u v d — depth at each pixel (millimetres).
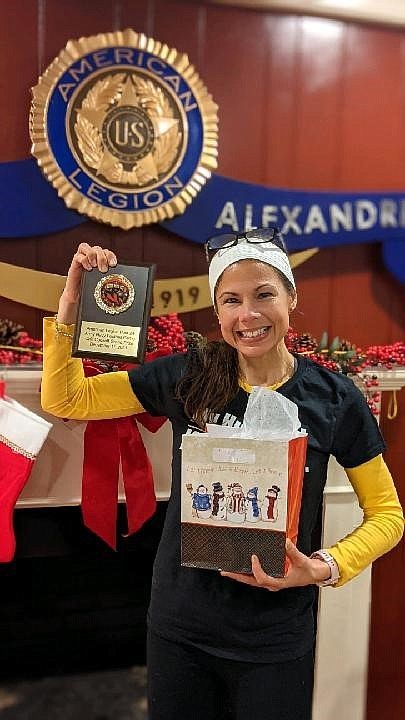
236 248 1154
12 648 1874
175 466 1230
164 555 1223
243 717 1184
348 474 1249
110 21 1583
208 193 1668
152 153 1607
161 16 1610
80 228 1625
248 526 1066
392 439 1851
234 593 1155
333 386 1197
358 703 1831
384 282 1843
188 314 1710
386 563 1907
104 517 1526
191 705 1219
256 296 1131
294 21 1688
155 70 1591
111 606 1906
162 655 1216
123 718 1796
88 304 1213
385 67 1768
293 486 1071
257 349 1137
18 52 1538
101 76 1562
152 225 1660
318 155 1748
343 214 1753
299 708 1203
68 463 1587
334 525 1732
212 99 1649
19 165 1559
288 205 1717
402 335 1877
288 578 1077
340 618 1777
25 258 1605
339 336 1827
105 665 1938
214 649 1169
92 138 1568
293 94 1712
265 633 1157
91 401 1259
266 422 1089
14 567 1827
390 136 1793
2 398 1449
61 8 1550
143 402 1270
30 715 1793
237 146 1691
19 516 1675
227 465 1061
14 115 1551
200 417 1180
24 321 1625
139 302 1222
